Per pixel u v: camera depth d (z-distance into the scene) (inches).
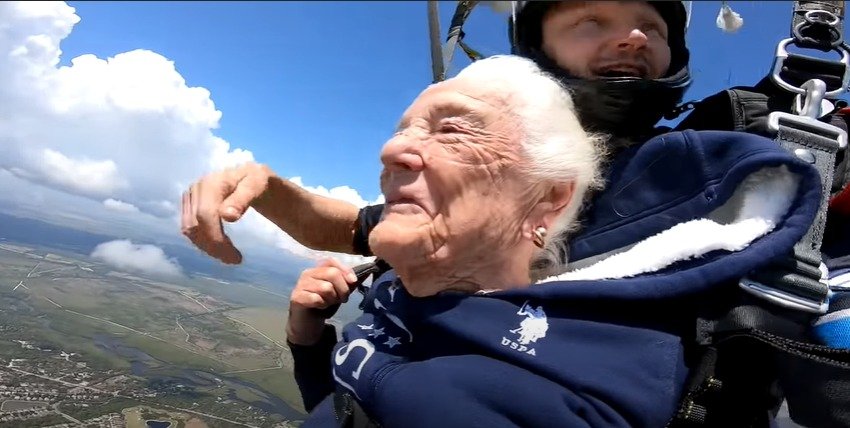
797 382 15.4
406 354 18.0
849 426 14.5
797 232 14.7
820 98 17.1
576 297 16.5
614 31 19.9
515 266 18.8
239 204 16.8
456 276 18.5
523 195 18.3
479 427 14.4
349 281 21.1
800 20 18.8
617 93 19.6
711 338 15.3
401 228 17.5
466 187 17.5
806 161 15.9
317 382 22.5
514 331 16.3
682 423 15.4
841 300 15.8
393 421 15.7
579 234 20.0
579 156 19.1
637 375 14.8
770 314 15.0
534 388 14.5
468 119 18.0
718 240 15.5
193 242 16.4
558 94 19.6
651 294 15.8
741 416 15.6
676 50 21.1
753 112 18.2
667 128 22.0
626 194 19.0
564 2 20.3
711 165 16.8
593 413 14.3
